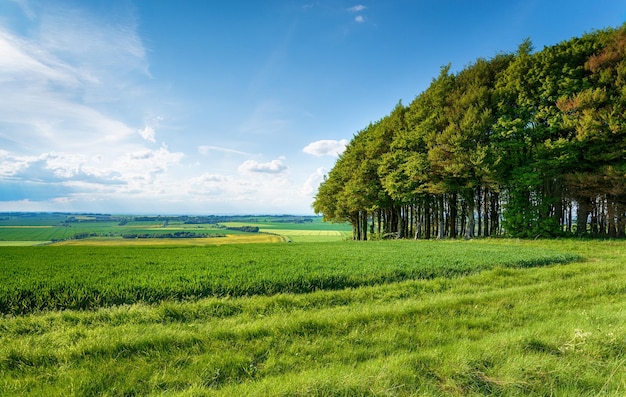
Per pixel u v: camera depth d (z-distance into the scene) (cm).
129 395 468
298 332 698
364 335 678
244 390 455
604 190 2797
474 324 746
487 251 2214
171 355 586
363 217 5697
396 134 4416
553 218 3192
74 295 1010
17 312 938
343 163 5653
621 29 3011
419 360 541
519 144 3123
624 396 420
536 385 464
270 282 1198
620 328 636
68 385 478
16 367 550
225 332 681
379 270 1438
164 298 1041
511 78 3391
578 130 2783
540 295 1002
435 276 1416
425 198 4253
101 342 629
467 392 458
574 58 3123
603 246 2420
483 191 4138
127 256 2069
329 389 445
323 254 2141
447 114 3684
